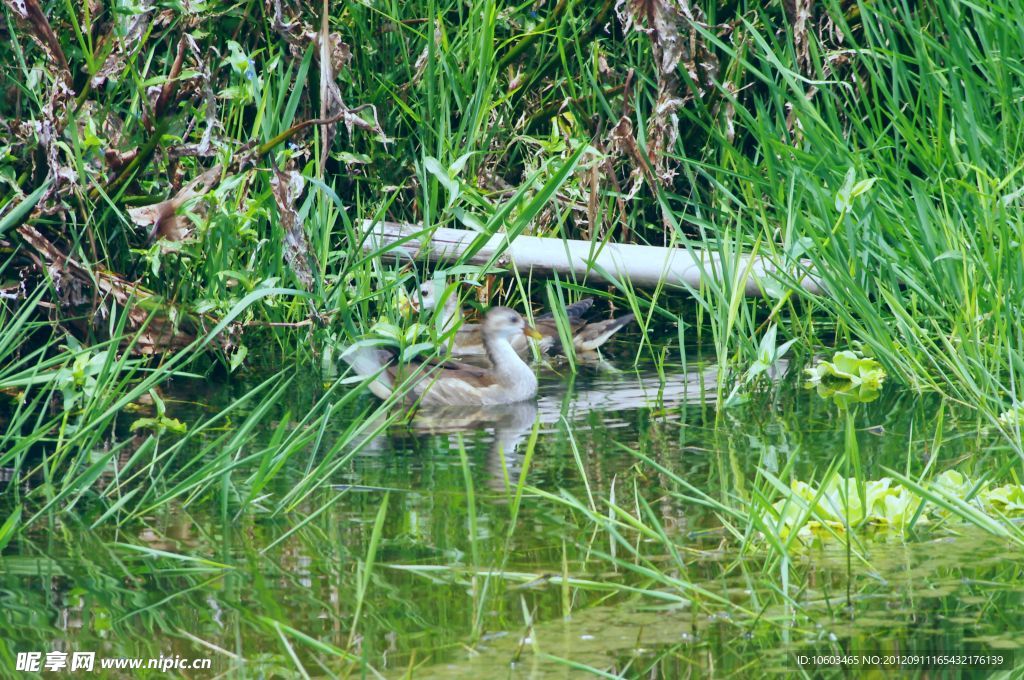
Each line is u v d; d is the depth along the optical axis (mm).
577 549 8055
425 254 14250
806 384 12719
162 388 12664
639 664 6340
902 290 14570
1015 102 14633
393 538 8273
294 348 14375
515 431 11289
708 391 12656
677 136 14391
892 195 14477
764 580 7453
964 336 11945
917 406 11633
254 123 14586
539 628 6820
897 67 14625
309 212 14266
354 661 6426
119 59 12852
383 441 10961
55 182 12492
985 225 12680
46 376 10312
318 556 7988
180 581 7594
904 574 7512
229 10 13945
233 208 13172
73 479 9719
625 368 14055
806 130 14547
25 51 13258
